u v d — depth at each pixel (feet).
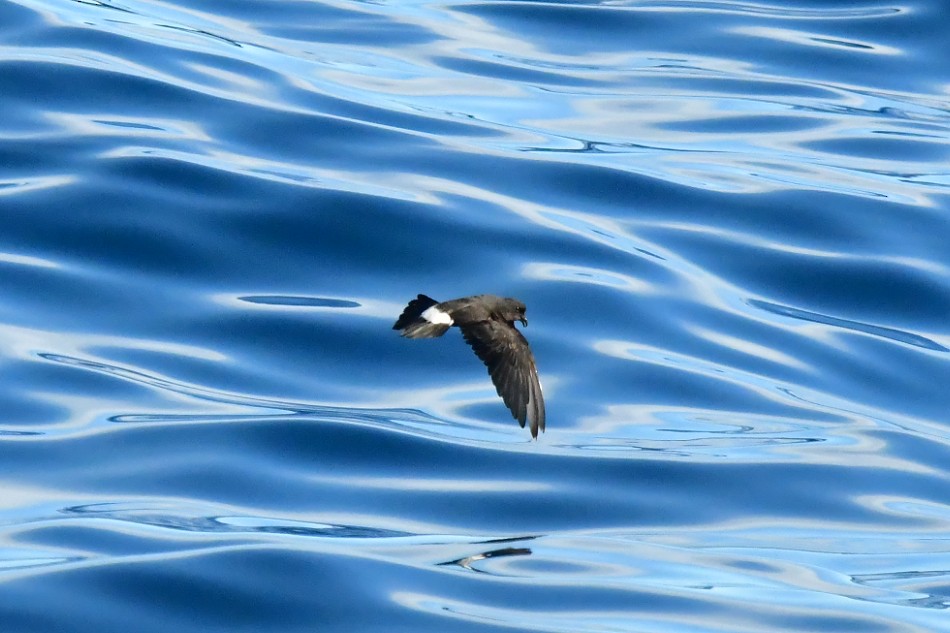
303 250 64.69
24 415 52.80
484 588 43.96
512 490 50.70
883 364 61.62
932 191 73.87
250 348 58.65
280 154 71.31
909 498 52.60
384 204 67.15
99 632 40.70
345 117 75.36
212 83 77.15
